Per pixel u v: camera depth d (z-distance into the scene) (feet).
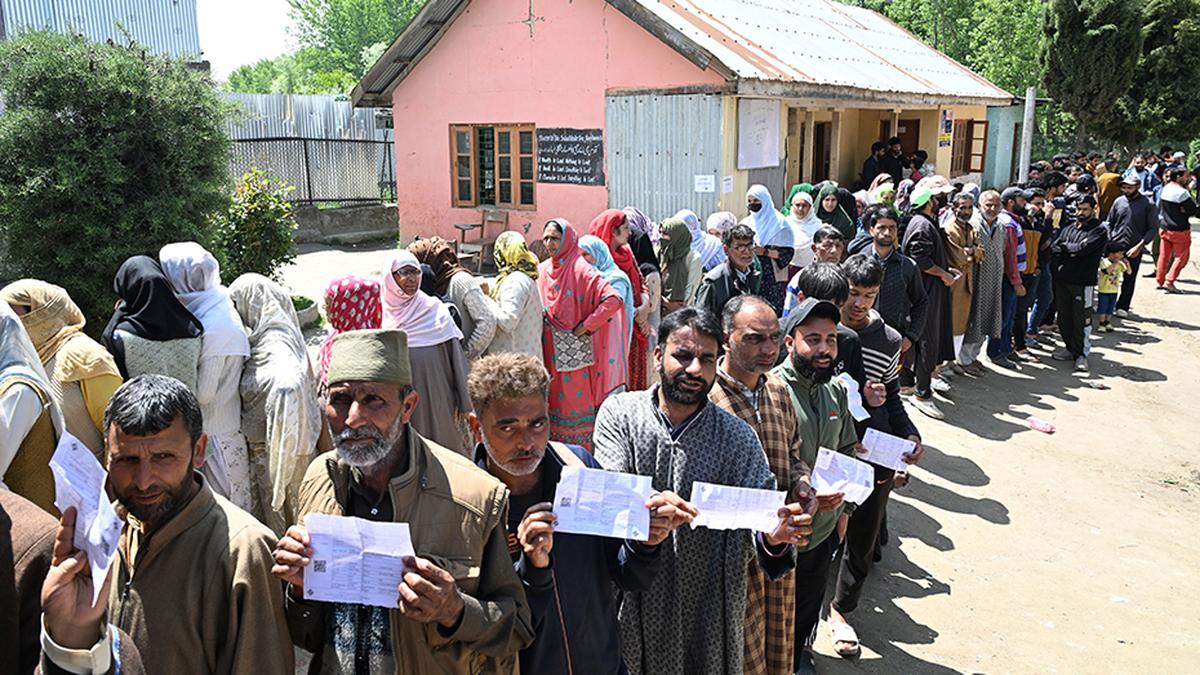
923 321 23.54
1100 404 29.55
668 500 8.46
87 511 6.00
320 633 7.95
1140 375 32.89
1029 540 19.77
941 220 30.25
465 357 15.99
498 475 8.50
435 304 15.51
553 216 46.96
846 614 15.84
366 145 64.13
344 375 7.46
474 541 7.66
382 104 52.54
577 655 8.77
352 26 184.96
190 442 7.22
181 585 7.16
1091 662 15.16
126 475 6.99
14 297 11.75
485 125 48.83
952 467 23.88
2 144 27.91
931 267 26.96
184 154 29.94
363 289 13.57
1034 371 33.06
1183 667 15.10
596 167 44.70
